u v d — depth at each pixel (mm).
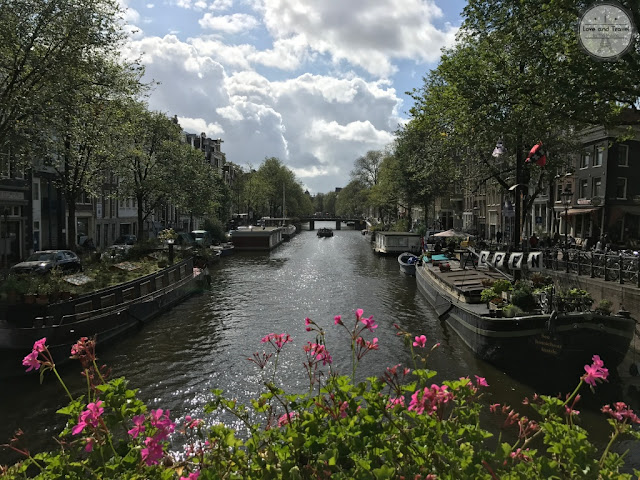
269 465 2250
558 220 36125
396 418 2627
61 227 31781
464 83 13258
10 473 2375
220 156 85500
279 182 88688
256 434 2611
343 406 2615
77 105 16031
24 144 14914
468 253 27672
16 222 27234
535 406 2658
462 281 17828
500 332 11219
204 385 11070
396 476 2244
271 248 52750
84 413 2283
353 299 22625
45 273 17875
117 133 21078
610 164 30359
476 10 12633
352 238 79125
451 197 60094
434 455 2311
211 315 18797
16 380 10867
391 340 14609
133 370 12117
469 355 12852
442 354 12992
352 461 2412
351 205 95688
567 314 10539
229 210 62438
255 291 24922
